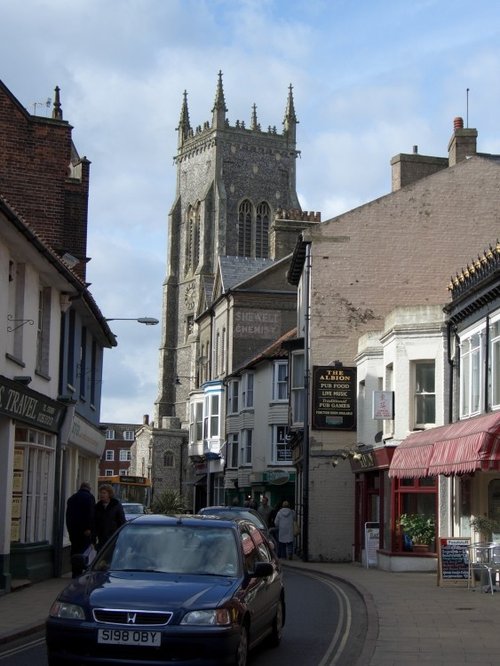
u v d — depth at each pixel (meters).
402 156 43.59
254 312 62.34
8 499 21.36
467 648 14.32
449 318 29.75
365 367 36.41
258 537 14.71
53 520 26.22
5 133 30.62
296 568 33.97
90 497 22.23
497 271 24.11
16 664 12.68
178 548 13.05
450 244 40.12
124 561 12.88
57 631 11.20
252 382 57.72
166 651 10.99
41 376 24.67
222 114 125.19
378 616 17.95
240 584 12.32
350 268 40.06
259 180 126.50
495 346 25.78
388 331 32.62
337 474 38.53
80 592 11.70
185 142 129.88
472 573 23.77
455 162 42.59
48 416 24.77
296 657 13.75
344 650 14.39
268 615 13.82
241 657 11.71
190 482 74.06
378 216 40.31
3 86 30.64
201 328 74.19
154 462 107.88
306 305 40.00
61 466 26.61
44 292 25.66
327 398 38.41
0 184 30.42
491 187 40.44
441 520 29.84
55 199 30.80
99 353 35.91
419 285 39.94
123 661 11.00
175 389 122.44
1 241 21.08
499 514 26.91
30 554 23.69
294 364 43.47
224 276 65.88
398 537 31.02
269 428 53.56
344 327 39.75
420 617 17.91
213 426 65.56
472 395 27.84
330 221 40.38
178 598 11.45
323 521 38.31
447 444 25.02
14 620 16.58
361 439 36.91
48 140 30.97
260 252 126.00
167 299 125.81
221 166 124.56
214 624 11.16
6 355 21.44
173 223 128.38
